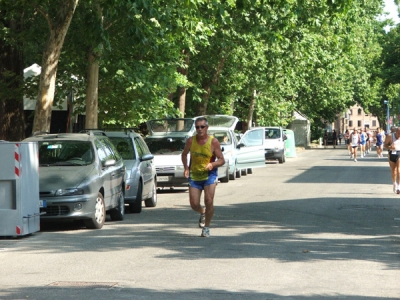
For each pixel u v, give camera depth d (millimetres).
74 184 16656
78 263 12180
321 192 27281
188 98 47375
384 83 72250
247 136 39812
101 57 29547
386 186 30453
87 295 9469
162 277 10781
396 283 10352
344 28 44594
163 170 27906
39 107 24938
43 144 18188
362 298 9320
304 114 95000
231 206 22078
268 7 35438
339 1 25562
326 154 75000
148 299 9188
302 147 91438
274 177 37750
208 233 15375
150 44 27578
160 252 13258
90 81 29953
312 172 41938
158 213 20719
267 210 20828
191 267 11625
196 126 15312
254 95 60875
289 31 41219
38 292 9695
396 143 26016
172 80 31641
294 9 30531
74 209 16516
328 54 45500
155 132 31672
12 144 15484
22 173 15547
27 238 15547
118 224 18016
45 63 24906
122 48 30547
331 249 13516
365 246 13914
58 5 26047
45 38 30484
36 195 16141
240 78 48281
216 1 26375
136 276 10891
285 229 16531
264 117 64812
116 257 12758
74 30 29250
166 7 27156
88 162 17703
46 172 17125
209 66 46531
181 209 21906
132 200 20562
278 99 64812
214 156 15422
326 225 17297
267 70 47844
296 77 57094
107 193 17891
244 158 38250
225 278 10664
